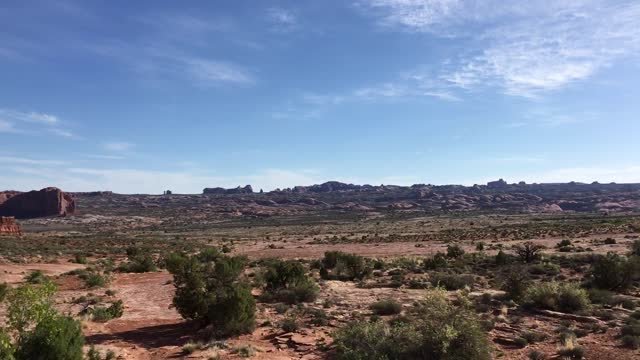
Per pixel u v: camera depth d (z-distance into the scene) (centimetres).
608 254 2962
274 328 2019
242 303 1927
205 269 2252
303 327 1991
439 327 1328
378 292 2858
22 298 1317
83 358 1339
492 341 1683
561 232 8769
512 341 1670
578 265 3938
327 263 4478
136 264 4759
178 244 9019
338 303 2520
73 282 3738
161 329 2106
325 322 2055
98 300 2784
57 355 1239
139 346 1786
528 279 3150
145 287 3459
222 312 1911
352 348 1388
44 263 5328
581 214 17838
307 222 18738
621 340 1636
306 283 2761
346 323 2042
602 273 2792
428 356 1309
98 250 7506
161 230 16762
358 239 9581
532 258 4516
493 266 4259
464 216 18512
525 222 13588
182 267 2159
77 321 1360
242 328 1917
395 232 11831
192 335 1958
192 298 2052
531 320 1980
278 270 3095
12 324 1301
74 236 12644
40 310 1315
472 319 1367
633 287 2842
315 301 2627
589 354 1519
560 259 4369
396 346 1337
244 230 15638
